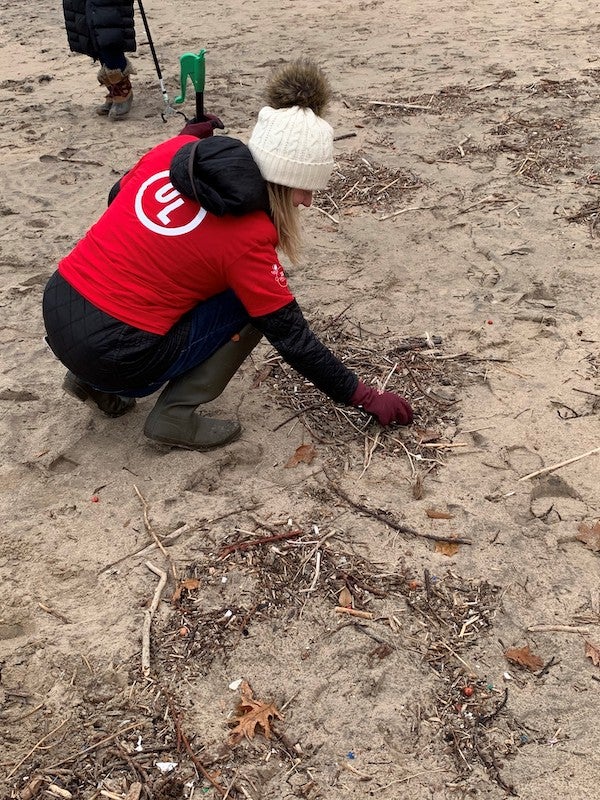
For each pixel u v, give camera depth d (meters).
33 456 2.22
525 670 1.64
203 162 1.81
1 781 1.48
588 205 3.40
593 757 1.48
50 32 6.54
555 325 2.69
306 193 1.93
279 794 1.45
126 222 1.95
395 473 2.12
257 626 1.73
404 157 3.90
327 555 1.88
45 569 1.88
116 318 1.95
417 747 1.51
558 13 6.15
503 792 1.44
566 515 1.99
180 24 6.43
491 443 2.21
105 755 1.51
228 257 1.85
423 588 1.80
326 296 2.89
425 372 2.49
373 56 5.37
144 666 1.65
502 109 4.38
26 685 1.65
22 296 2.98
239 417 2.32
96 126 4.48
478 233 3.26
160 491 2.08
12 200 3.67
